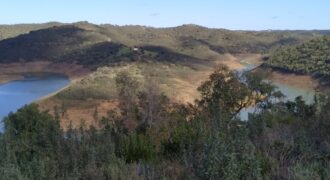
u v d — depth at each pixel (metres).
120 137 10.55
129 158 9.54
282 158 7.30
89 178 7.07
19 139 9.68
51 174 7.04
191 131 10.39
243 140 6.56
